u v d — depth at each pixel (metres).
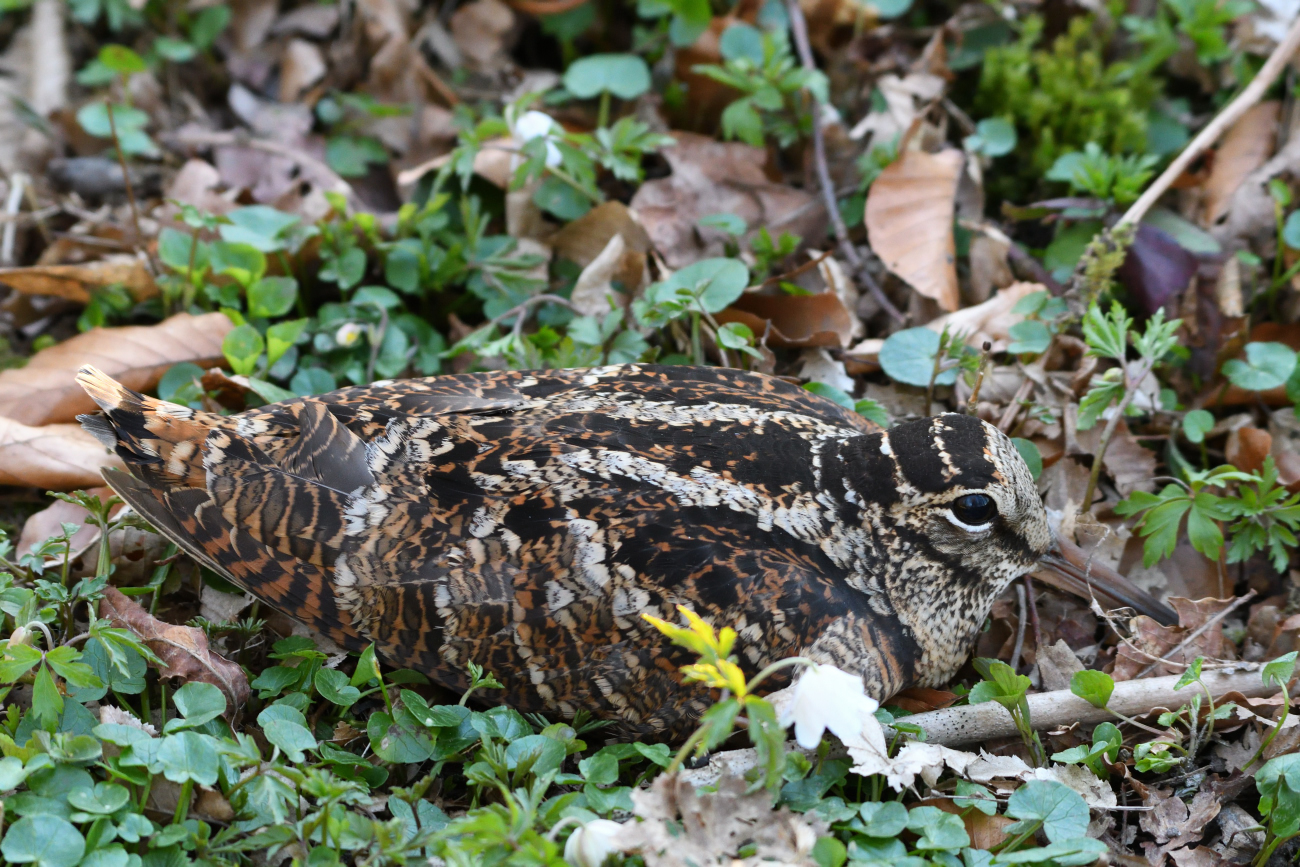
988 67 8.73
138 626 5.72
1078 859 4.84
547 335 7.26
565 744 5.25
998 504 5.52
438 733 5.50
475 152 7.75
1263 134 8.38
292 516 5.46
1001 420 7.05
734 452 5.64
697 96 9.12
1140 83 8.73
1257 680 5.78
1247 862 5.43
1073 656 6.17
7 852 4.59
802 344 7.44
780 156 8.98
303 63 9.38
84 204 8.73
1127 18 8.96
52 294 7.91
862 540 5.67
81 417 5.73
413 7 9.52
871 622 5.62
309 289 8.11
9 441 6.65
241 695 5.71
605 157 8.05
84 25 9.70
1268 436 6.88
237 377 6.91
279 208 8.50
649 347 7.59
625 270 7.85
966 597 5.89
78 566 6.36
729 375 6.15
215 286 7.79
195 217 7.49
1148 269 7.63
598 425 5.64
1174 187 8.28
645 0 9.16
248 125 9.20
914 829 4.95
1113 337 6.46
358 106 9.21
